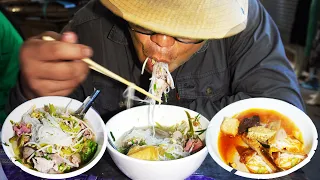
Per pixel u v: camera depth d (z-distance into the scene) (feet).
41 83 3.72
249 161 3.43
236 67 5.23
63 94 3.98
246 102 3.90
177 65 3.91
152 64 3.89
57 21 12.42
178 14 3.21
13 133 3.65
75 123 3.78
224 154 3.51
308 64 13.96
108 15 5.64
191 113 4.17
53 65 3.52
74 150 3.60
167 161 3.26
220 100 4.99
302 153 3.40
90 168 3.56
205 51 5.48
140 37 3.54
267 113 3.80
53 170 3.40
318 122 11.48
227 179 3.73
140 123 4.24
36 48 3.44
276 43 5.23
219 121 3.76
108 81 5.86
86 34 5.88
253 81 4.91
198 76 5.66
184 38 3.29
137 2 3.30
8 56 7.03
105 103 5.96
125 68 5.86
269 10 14.37
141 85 5.89
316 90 13.42
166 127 4.23
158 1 3.27
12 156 3.40
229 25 3.30
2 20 7.10
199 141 3.83
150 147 3.58
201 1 3.32
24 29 12.19
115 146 3.89
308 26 13.12
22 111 3.82
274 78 4.81
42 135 3.55
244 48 5.25
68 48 3.33
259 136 3.56
